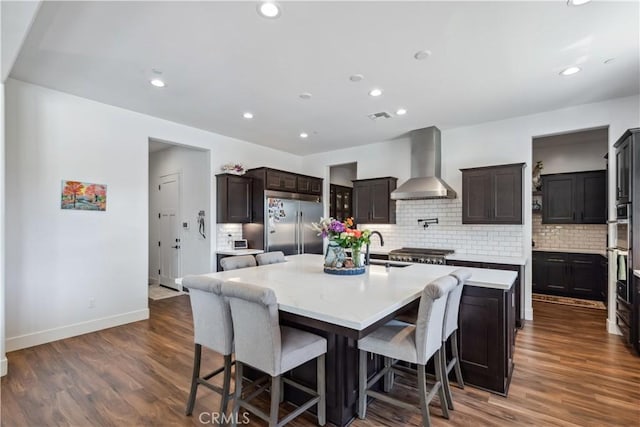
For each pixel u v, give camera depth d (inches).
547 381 98.7
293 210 225.3
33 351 121.6
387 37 94.7
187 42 97.5
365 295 76.9
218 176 200.1
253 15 84.5
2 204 101.9
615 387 95.0
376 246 216.2
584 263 201.9
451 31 91.8
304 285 88.3
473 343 95.7
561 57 106.5
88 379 100.6
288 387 90.0
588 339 134.0
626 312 126.4
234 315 71.6
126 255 156.2
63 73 118.5
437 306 73.8
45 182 131.4
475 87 130.6
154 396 91.3
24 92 126.0
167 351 122.2
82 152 141.9
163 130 172.9
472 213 172.2
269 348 65.9
